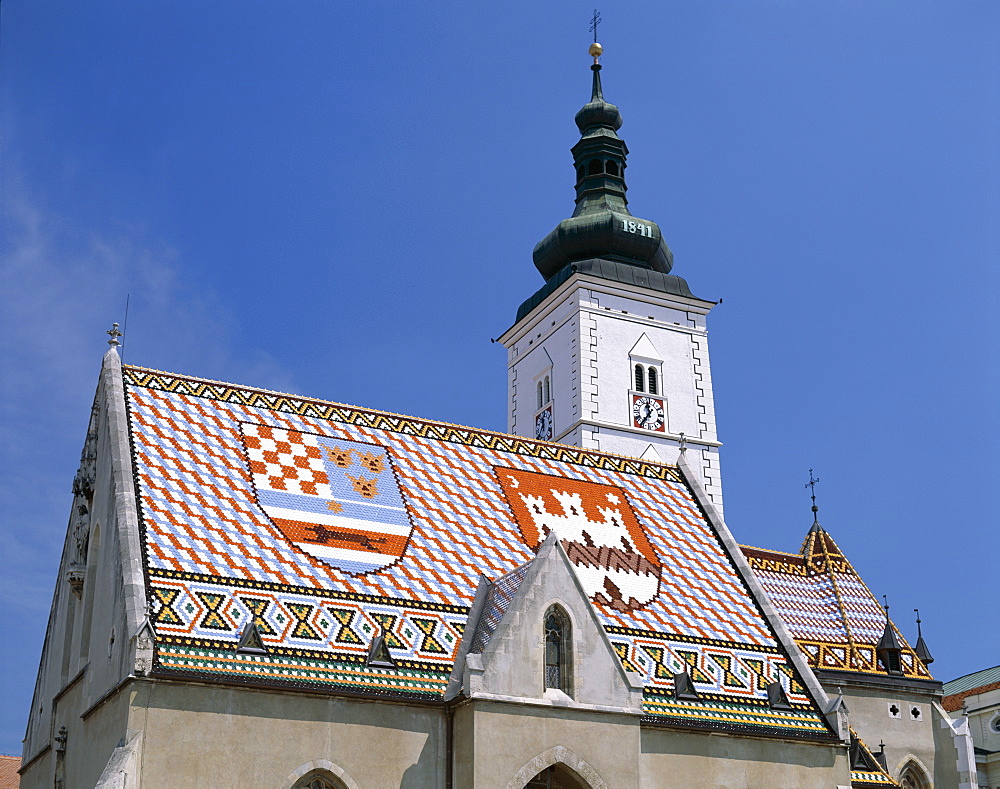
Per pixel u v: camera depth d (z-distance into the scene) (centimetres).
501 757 4431
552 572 4778
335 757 4334
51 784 5041
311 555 4909
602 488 6206
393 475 5547
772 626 5809
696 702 5166
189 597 4459
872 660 7150
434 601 4944
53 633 5550
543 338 9550
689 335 9438
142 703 4103
